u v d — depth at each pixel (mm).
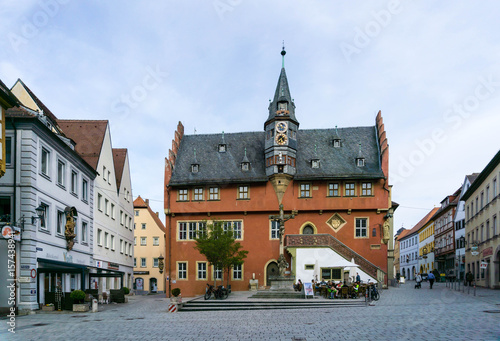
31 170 25500
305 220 41844
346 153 44219
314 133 46531
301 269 36438
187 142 47438
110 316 22016
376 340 12695
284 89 44312
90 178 36781
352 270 35625
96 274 32875
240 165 44312
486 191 43125
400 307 22656
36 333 15539
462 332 13672
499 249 37562
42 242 26516
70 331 16031
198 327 16688
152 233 70125
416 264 93250
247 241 42188
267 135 43562
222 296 29344
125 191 50969
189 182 43000
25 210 25188
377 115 45875
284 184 42062
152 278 69062
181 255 42562
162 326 17234
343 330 14852
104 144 41656
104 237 41438
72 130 41562
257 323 17594
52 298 25219
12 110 26109
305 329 15383
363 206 41281
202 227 38156
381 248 40719
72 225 30953
